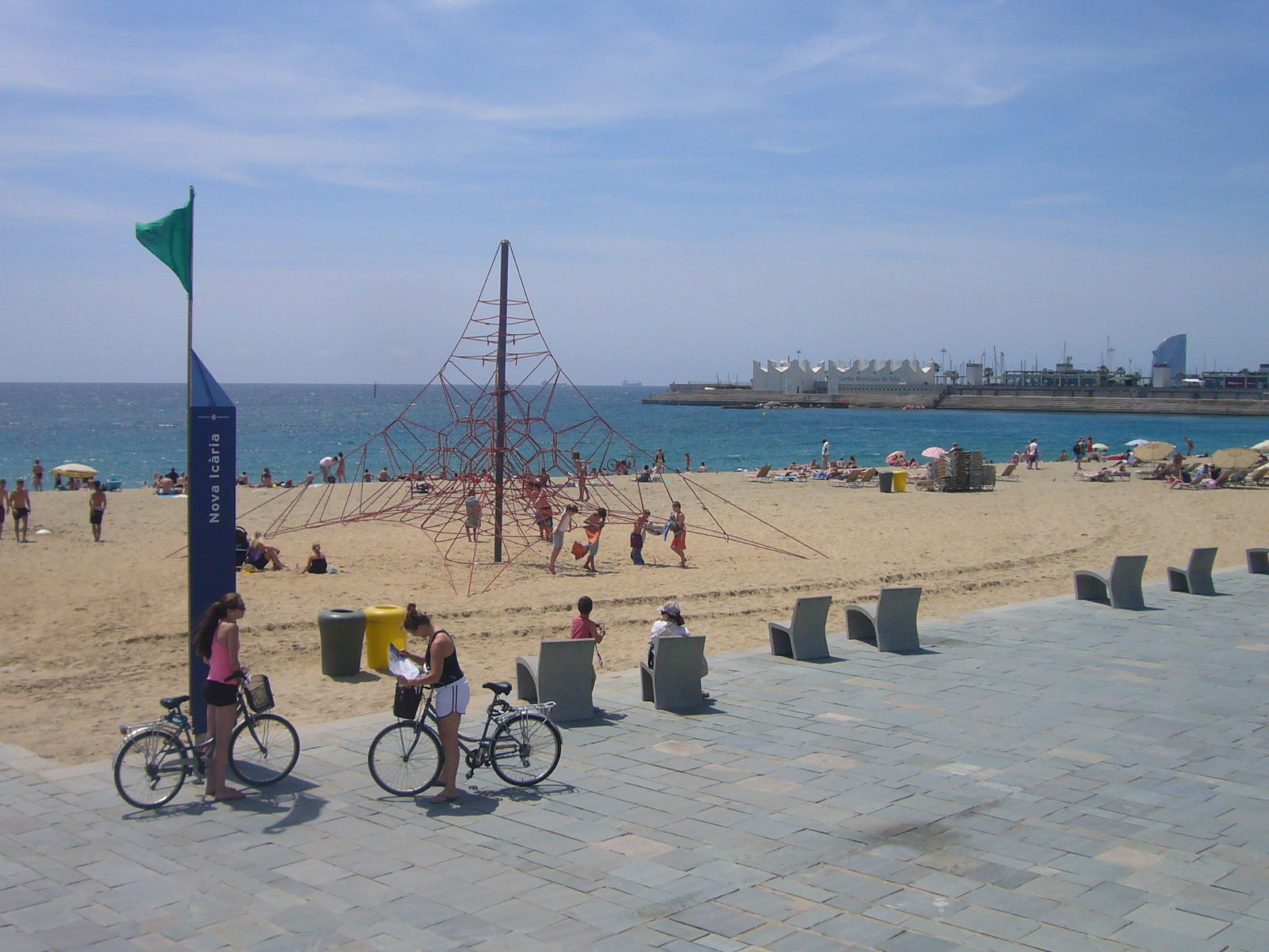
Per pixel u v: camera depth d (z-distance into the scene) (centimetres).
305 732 913
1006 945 533
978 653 1251
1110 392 16388
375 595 1686
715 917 563
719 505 3200
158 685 1151
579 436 9156
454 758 746
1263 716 983
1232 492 3538
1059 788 780
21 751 875
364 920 557
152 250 807
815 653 1223
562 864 636
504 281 2123
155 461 6325
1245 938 544
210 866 629
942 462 3659
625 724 949
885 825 703
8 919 554
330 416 13050
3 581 1767
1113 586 1549
